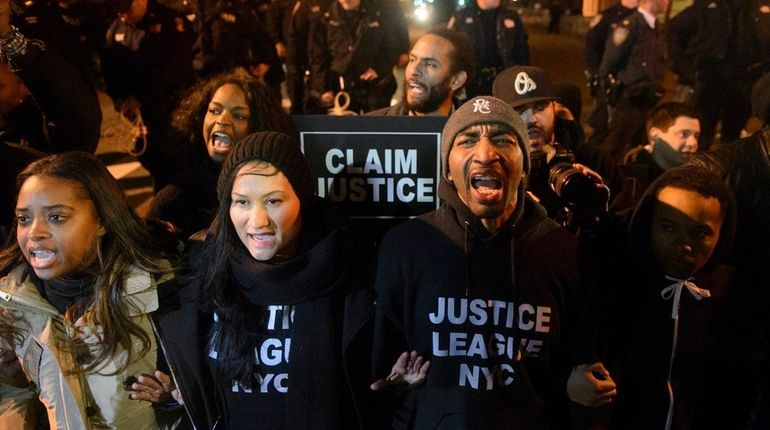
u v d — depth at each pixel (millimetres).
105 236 2436
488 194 2225
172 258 2520
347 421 2400
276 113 3020
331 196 2875
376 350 2387
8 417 2580
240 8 7090
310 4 7668
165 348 2426
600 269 2475
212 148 3014
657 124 4223
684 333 2492
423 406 2398
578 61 16594
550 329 2326
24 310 2402
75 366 2395
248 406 2365
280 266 2281
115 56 5590
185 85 5570
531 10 29812
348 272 2367
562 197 2518
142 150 5766
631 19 6953
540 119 3105
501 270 2318
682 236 2426
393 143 2830
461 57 3609
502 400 2336
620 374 2602
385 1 7211
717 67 7461
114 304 2367
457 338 2336
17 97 3305
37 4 4402
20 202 2318
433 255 2346
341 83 6992
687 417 2531
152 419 2521
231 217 2322
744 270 2598
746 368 2527
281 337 2346
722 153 3184
